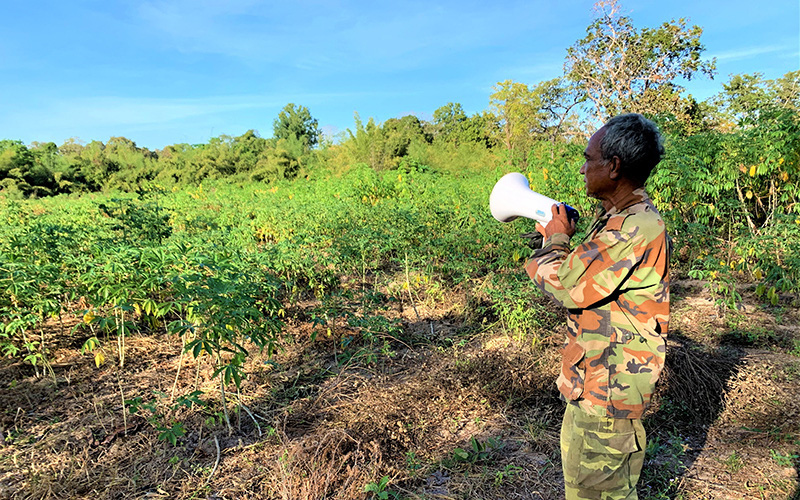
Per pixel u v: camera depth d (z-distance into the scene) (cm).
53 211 1179
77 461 289
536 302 480
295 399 362
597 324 163
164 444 306
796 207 592
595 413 164
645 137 156
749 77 2903
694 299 551
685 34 2470
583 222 585
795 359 383
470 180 1388
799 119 632
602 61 2611
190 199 1394
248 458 291
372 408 331
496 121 3000
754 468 266
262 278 471
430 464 282
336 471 263
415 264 654
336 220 832
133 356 443
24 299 420
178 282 320
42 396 370
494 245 650
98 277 419
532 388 349
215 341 314
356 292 568
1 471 281
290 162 2638
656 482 260
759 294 513
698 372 343
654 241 154
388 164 2112
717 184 645
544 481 264
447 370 384
